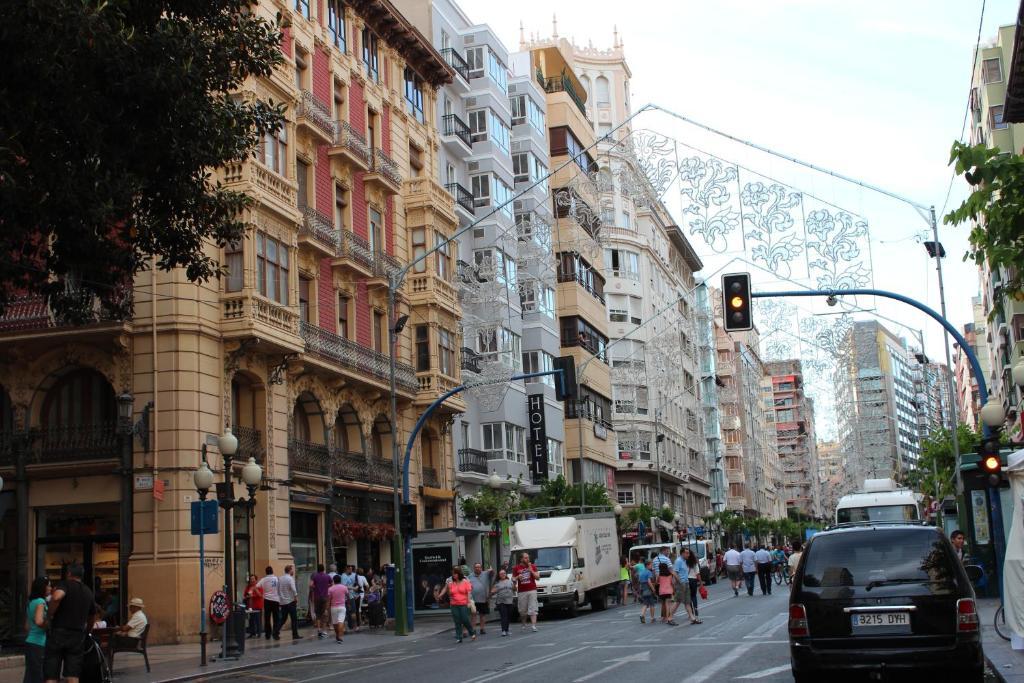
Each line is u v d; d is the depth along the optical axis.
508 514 46.28
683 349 93.00
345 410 40.56
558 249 66.69
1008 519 26.72
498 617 38.66
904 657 12.45
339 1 42.25
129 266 18.56
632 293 79.25
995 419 21.22
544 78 72.00
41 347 32.06
